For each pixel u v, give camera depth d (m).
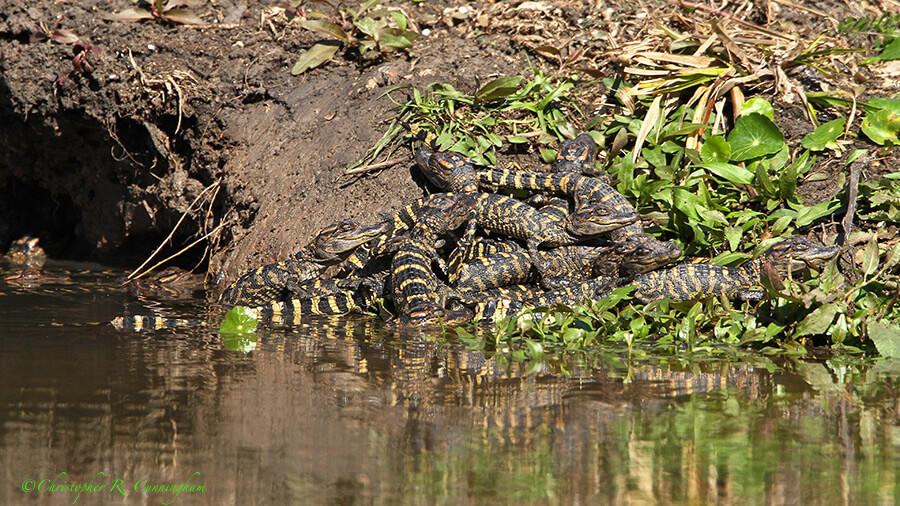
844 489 5.65
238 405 7.15
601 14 15.14
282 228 13.06
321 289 11.89
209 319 10.98
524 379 8.04
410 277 11.07
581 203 11.91
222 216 14.31
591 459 6.12
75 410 6.95
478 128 13.21
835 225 11.16
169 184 14.88
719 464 6.03
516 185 12.52
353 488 5.61
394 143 13.22
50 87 15.09
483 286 11.48
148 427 6.60
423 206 12.00
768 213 11.56
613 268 11.41
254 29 15.57
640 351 9.27
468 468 5.95
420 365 8.53
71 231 17.50
